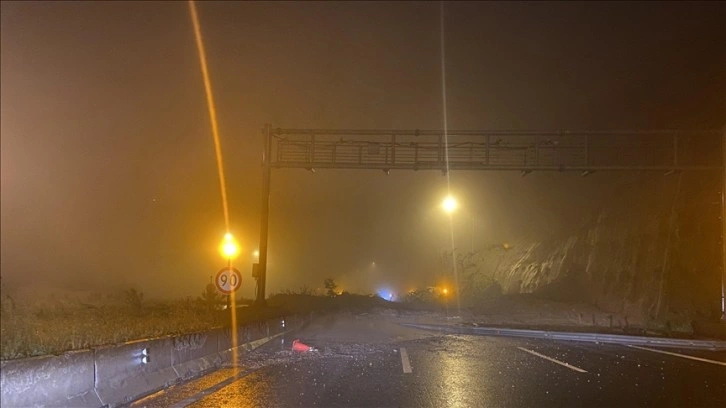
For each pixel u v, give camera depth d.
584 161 27.12
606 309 38.81
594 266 43.34
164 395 10.89
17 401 7.95
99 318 14.38
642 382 13.20
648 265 37.62
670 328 28.45
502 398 11.11
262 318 20.64
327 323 30.97
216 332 15.32
